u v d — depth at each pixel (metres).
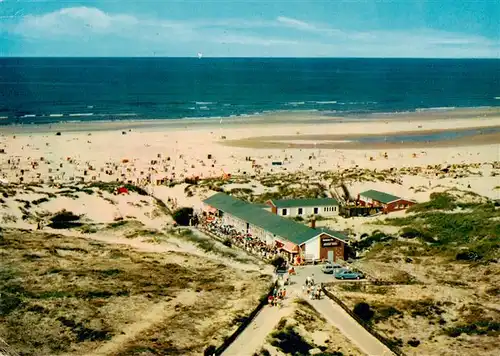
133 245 92.50
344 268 79.06
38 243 86.44
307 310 61.88
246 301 64.12
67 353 51.50
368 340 55.84
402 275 76.19
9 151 161.38
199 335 55.75
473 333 56.66
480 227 94.81
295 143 190.75
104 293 65.25
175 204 119.31
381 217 109.31
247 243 93.00
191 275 75.31
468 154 176.38
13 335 54.06
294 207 109.25
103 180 134.50
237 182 130.50
